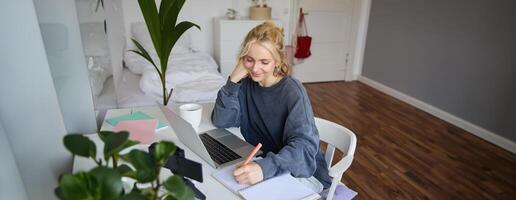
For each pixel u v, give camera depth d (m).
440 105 3.49
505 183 2.29
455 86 3.28
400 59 3.96
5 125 0.92
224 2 4.12
